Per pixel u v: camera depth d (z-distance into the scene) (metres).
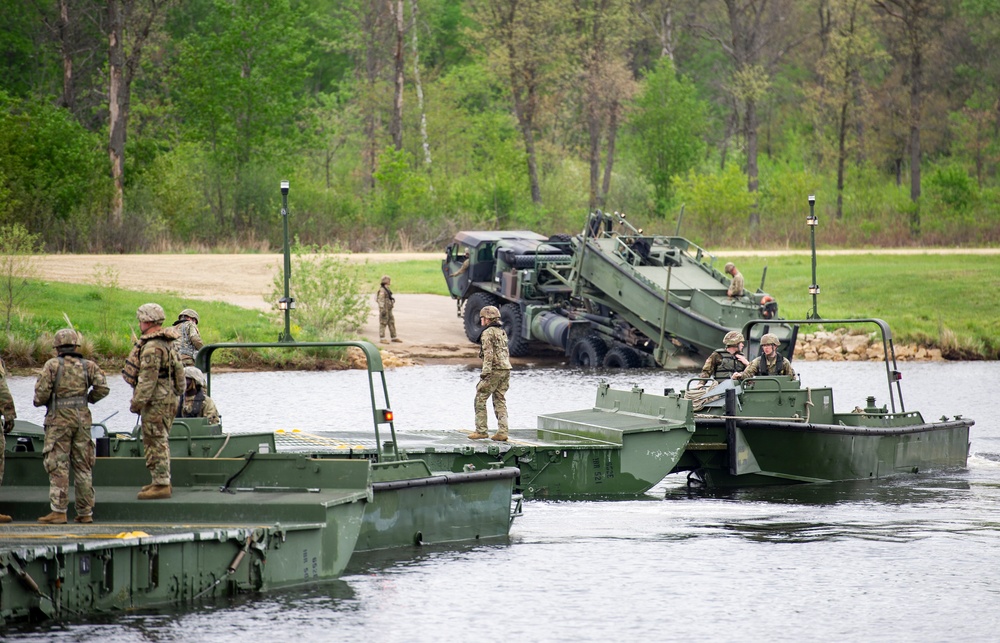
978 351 110.12
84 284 117.06
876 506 47.12
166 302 110.12
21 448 40.75
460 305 112.88
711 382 54.19
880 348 110.12
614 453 48.56
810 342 111.69
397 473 38.41
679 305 95.25
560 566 36.38
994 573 35.81
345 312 107.25
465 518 40.44
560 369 99.38
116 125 174.38
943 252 183.25
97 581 29.95
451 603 32.03
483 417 49.25
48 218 162.25
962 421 58.12
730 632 29.86
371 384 38.25
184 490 35.66
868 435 53.00
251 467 36.06
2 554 28.11
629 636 29.39
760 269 154.88
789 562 37.16
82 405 33.56
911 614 31.52
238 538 32.09
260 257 150.88
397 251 187.50
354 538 35.03
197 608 30.83
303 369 95.25
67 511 34.56
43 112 175.50
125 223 168.00
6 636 27.94
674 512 45.78
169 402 34.47
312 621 30.05
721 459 52.22
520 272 106.19
